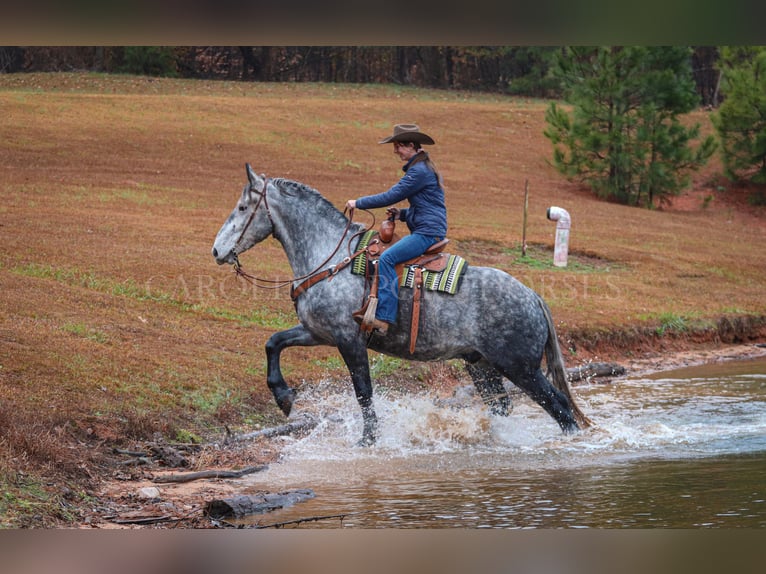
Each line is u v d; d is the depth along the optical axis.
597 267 24.27
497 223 27.61
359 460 9.77
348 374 13.65
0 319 12.93
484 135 41.88
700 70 52.53
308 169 32.50
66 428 9.46
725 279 24.75
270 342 10.47
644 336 18.73
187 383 11.72
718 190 38.78
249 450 10.04
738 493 8.18
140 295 16.31
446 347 10.05
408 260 9.99
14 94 37.62
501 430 10.94
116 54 50.12
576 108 35.72
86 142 31.89
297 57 54.12
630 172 35.44
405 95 50.28
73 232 20.53
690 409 12.66
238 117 38.53
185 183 28.64
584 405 13.06
